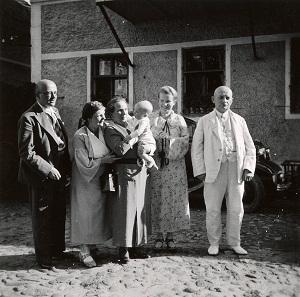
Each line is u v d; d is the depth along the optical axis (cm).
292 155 865
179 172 414
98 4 842
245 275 344
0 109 1058
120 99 379
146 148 364
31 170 362
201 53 945
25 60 1356
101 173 365
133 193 367
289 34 864
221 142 397
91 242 365
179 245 449
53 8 1040
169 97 413
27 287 319
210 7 867
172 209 408
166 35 955
